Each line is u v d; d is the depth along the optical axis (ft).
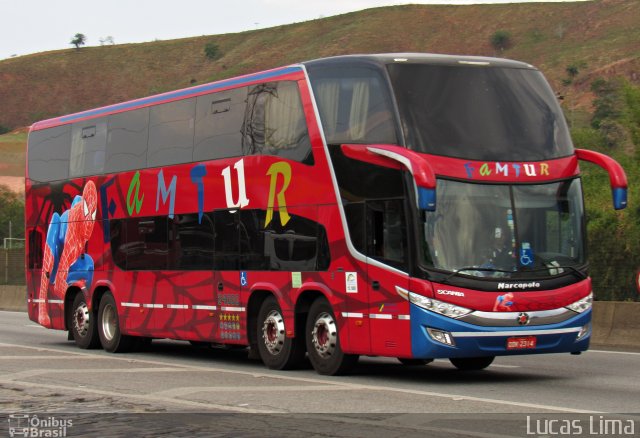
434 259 46.78
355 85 50.72
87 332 72.90
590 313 49.42
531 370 54.90
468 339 46.55
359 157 49.98
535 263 48.06
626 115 102.58
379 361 61.82
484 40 611.88
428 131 47.98
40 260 79.05
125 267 68.80
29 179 80.69
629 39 522.06
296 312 54.03
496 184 48.16
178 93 64.54
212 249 60.29
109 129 71.41
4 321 104.37
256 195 56.85
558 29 581.53
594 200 88.63
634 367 55.77
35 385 48.60
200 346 74.23
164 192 64.90
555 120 50.80
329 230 51.57
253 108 57.57
